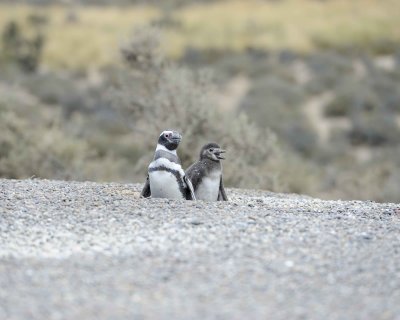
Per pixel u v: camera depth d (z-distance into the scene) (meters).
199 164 39.06
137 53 71.12
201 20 196.50
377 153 120.50
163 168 37.66
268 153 68.38
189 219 32.41
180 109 66.00
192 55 171.50
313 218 34.12
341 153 119.81
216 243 28.77
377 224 33.38
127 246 28.39
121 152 94.19
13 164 67.75
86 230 30.83
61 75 162.00
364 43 183.75
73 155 71.88
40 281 24.34
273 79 155.25
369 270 26.03
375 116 135.00
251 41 182.88
